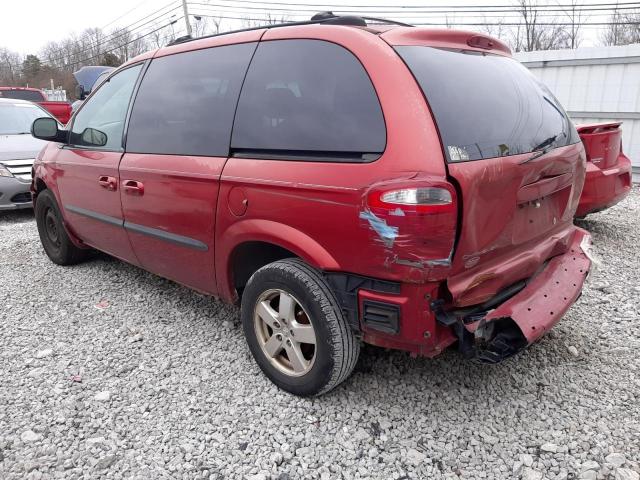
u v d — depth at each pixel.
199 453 2.45
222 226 2.92
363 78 2.41
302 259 2.63
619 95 8.77
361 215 2.26
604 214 6.69
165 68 3.51
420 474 2.32
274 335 2.83
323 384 2.65
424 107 2.25
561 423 2.60
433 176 2.14
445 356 3.21
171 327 3.68
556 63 9.33
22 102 9.06
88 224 4.23
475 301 2.38
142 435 2.57
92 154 4.00
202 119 3.11
